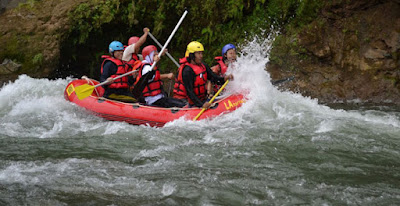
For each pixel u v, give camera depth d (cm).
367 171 521
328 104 946
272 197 459
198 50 729
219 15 1131
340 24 1025
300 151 586
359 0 1006
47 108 864
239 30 1121
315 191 470
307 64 1027
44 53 1147
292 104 768
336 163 545
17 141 658
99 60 1198
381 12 997
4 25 1177
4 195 465
